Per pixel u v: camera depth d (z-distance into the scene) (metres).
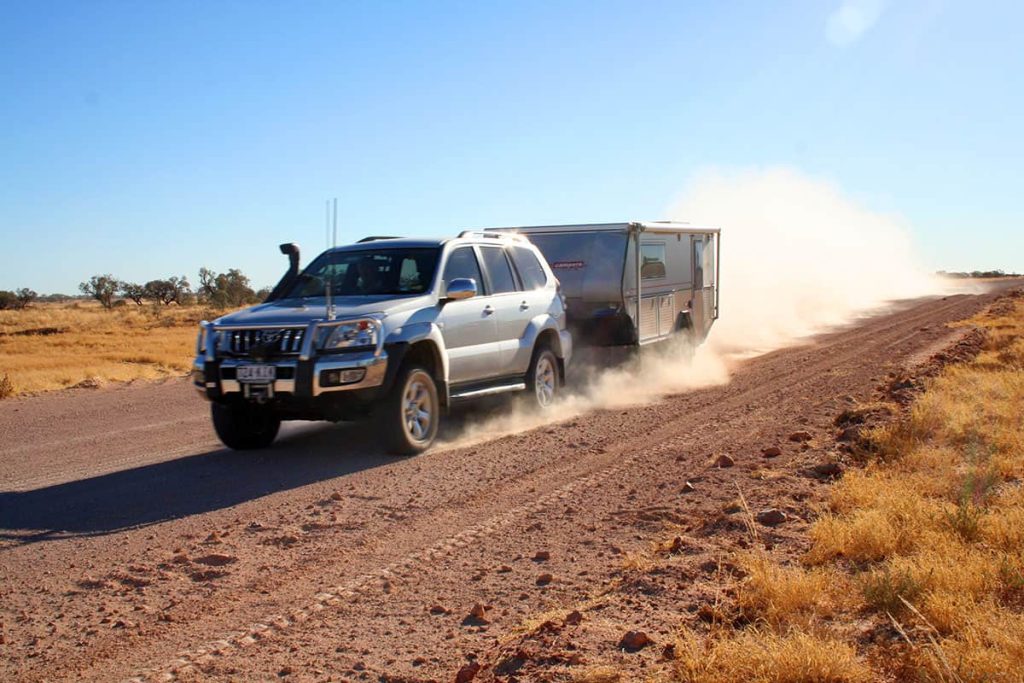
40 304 91.31
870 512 5.70
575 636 4.24
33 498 7.61
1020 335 19.55
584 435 10.01
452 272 9.86
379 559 5.82
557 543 6.07
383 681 4.05
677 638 4.02
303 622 4.80
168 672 4.21
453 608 4.95
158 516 6.95
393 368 8.66
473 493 7.46
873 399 11.59
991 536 5.25
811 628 4.12
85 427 11.58
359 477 8.11
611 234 13.77
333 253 10.29
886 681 3.63
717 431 10.02
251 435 9.45
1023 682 3.45
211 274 82.25
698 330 16.91
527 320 10.91
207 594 5.23
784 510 6.28
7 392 15.12
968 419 8.89
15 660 4.37
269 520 6.73
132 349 27.67
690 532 5.98
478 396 10.06
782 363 17.33
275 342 8.38
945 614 4.11
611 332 13.73
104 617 4.90
